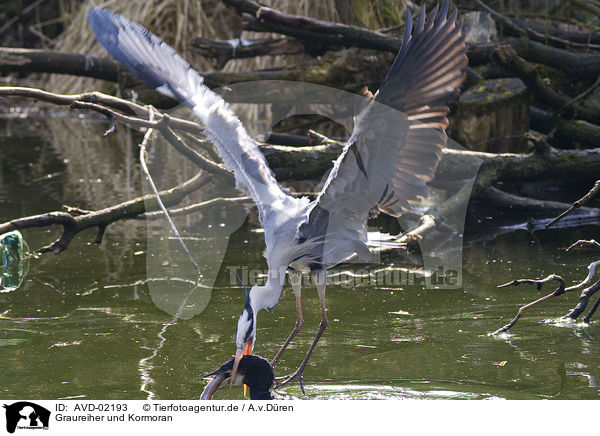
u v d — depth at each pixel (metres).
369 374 7.39
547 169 12.72
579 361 7.58
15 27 29.20
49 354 7.88
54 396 6.82
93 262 11.12
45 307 9.33
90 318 8.97
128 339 8.32
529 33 15.34
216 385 6.73
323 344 8.27
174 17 22.17
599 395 6.73
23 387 7.01
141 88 15.34
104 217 10.54
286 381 7.16
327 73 15.41
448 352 7.89
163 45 7.18
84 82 24.34
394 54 15.14
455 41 6.50
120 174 16.92
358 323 8.86
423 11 6.38
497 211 14.06
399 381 7.15
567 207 13.52
